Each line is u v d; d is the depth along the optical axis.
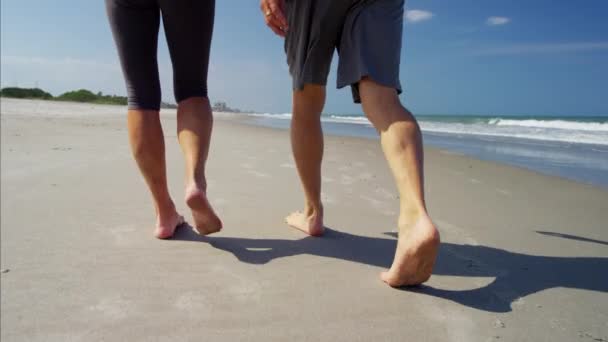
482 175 3.56
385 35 1.35
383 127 1.31
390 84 1.34
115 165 3.19
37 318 1.12
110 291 1.26
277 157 4.09
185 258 1.51
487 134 10.01
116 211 2.04
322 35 1.49
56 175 2.79
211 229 1.49
